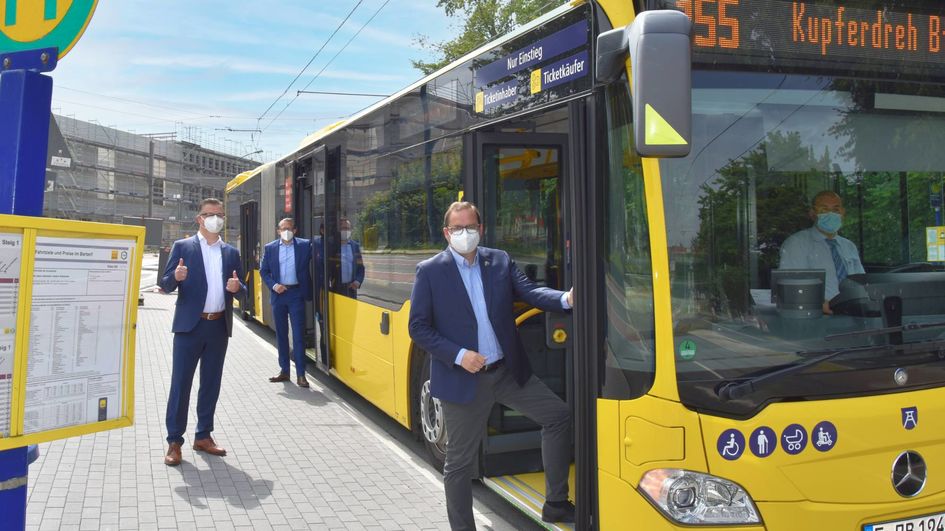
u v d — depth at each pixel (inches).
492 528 190.5
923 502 128.1
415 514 197.8
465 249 164.6
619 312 133.8
